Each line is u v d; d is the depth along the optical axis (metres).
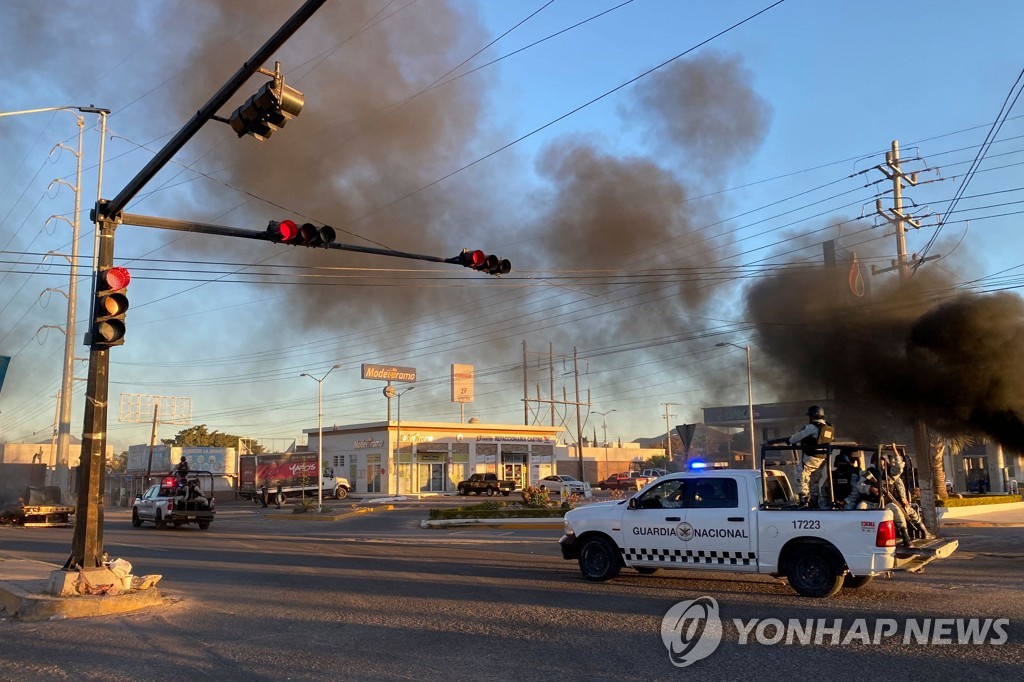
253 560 16.09
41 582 11.29
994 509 29.56
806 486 11.01
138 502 29.83
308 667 6.91
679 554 11.14
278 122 9.09
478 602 10.24
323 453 65.12
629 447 96.00
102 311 10.88
